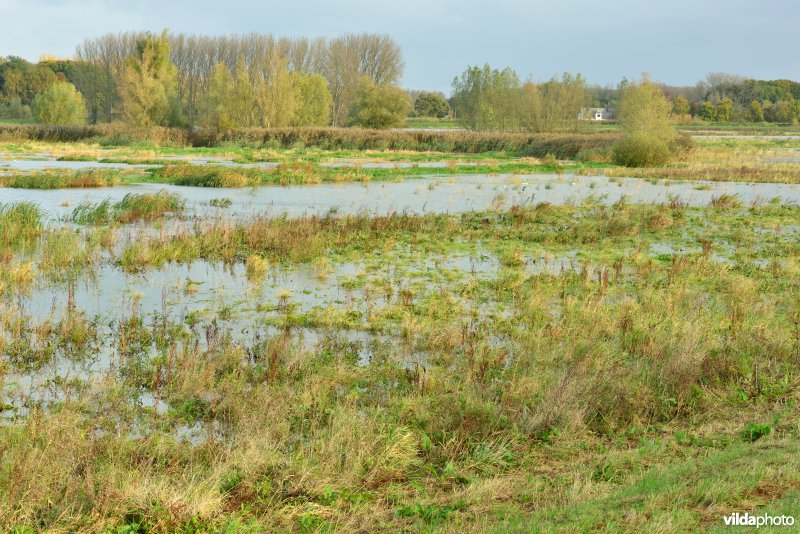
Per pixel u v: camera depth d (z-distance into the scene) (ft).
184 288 47.14
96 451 22.70
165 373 30.94
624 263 55.72
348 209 84.58
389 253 59.72
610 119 481.05
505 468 22.67
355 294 46.03
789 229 73.00
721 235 68.90
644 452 22.84
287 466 22.03
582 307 39.73
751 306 40.96
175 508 19.12
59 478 20.59
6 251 54.19
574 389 27.32
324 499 20.54
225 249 57.31
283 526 19.08
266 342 34.78
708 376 30.48
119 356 33.76
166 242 58.44
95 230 62.18
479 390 28.14
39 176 102.06
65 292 45.60
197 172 116.37
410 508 19.38
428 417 26.27
